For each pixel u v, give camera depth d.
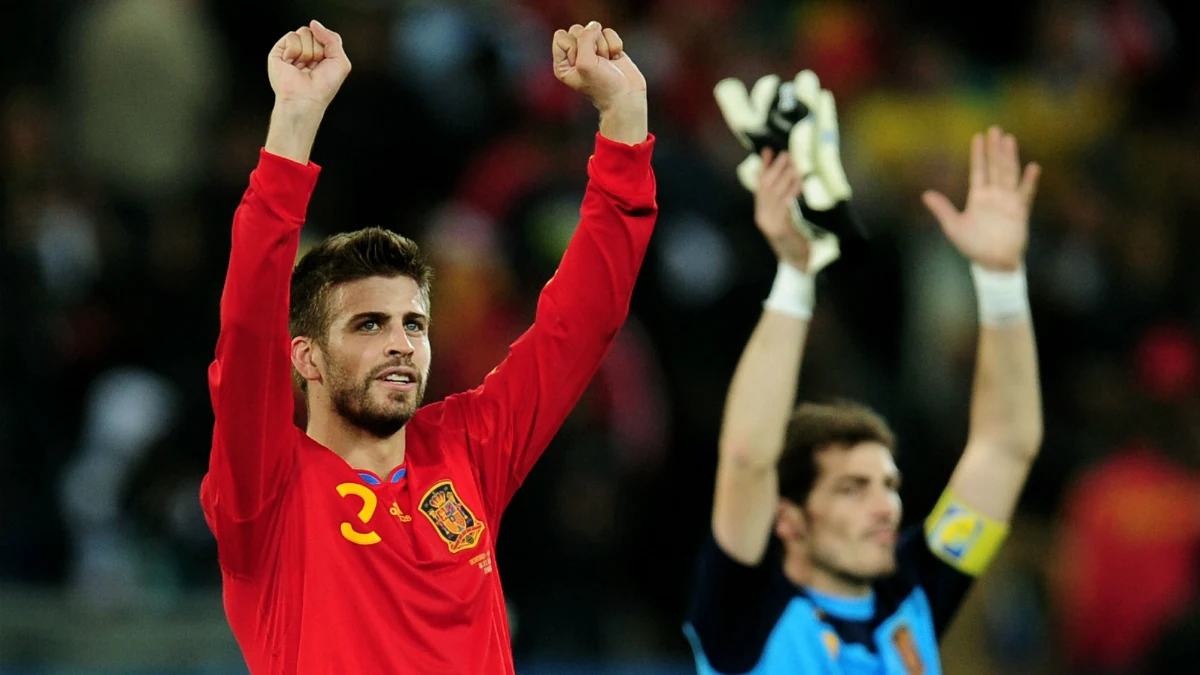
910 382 31.64
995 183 15.86
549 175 30.08
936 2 39.56
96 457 26.66
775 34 37.34
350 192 30.19
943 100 37.03
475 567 11.71
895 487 15.38
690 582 28.53
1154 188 37.62
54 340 27.44
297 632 11.35
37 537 26.02
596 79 12.46
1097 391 30.52
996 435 15.82
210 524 11.68
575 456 26.48
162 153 30.94
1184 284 35.22
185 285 28.75
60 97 31.34
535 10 34.50
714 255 30.42
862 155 35.53
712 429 29.05
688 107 33.94
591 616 26.31
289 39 11.34
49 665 24.22
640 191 12.52
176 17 31.44
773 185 14.90
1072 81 39.12
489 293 27.61
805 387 28.53
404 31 31.98
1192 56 41.16
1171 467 28.84
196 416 27.48
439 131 30.92
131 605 25.09
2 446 26.14
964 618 28.47
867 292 31.67
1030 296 32.97
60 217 28.88
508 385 12.55
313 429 11.91
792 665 14.92
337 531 11.45
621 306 12.60
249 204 11.04
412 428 12.23
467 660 11.38
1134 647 27.98
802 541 15.34
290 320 11.88
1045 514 29.89
